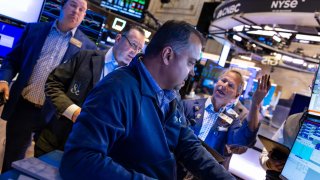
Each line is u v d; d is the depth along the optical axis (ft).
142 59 3.35
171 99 3.48
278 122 19.30
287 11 11.20
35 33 6.97
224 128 6.75
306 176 3.52
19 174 2.70
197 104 6.98
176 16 26.68
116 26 13.99
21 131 7.13
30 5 8.45
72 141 2.70
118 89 2.91
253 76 19.11
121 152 3.08
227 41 21.44
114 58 6.06
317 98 4.03
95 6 14.52
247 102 11.35
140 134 3.07
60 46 7.11
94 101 2.85
